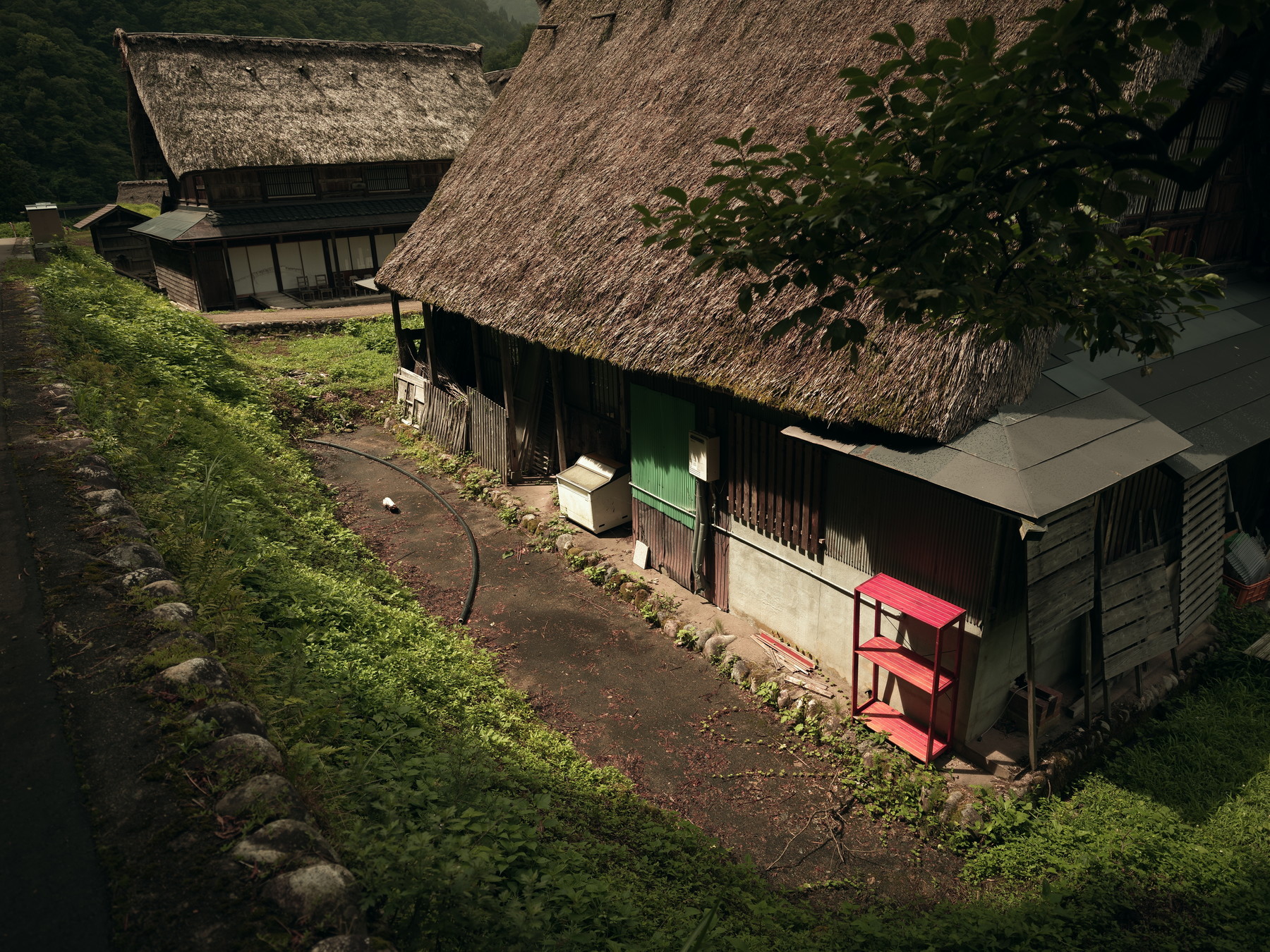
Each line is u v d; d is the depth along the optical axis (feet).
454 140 91.86
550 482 44.16
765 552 28.84
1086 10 7.95
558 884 13.43
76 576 15.64
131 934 8.78
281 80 84.74
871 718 24.49
